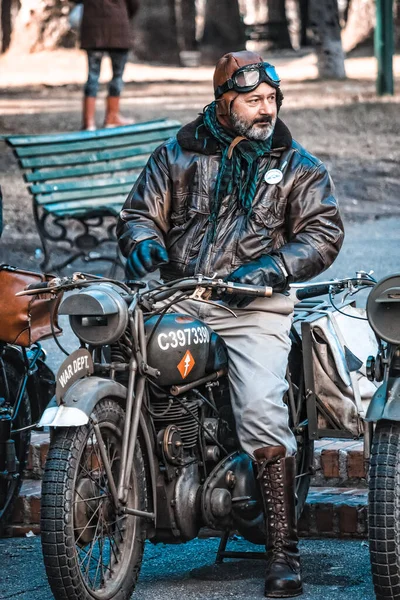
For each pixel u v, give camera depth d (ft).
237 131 35.19
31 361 39.42
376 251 77.56
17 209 93.35
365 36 295.69
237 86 34.78
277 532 34.60
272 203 35.68
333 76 206.59
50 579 30.76
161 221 36.27
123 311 31.81
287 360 35.65
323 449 42.34
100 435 31.68
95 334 31.83
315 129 130.52
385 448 31.42
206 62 277.44
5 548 40.06
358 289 36.63
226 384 36.09
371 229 86.48
